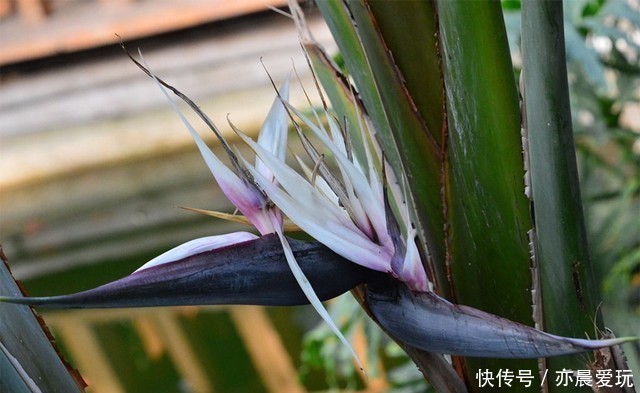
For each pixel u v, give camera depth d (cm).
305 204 119
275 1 601
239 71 575
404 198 130
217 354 575
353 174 120
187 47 617
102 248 596
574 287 128
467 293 134
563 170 125
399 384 289
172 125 580
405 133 134
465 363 133
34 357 123
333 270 119
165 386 582
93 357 596
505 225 131
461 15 127
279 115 129
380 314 120
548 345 113
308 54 140
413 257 119
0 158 611
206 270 115
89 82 620
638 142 305
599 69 253
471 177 131
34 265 606
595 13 280
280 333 561
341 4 137
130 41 627
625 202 270
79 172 599
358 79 138
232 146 128
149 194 584
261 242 118
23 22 640
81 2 634
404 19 132
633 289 266
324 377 511
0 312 122
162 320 586
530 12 123
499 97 128
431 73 133
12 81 645
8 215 606
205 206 574
